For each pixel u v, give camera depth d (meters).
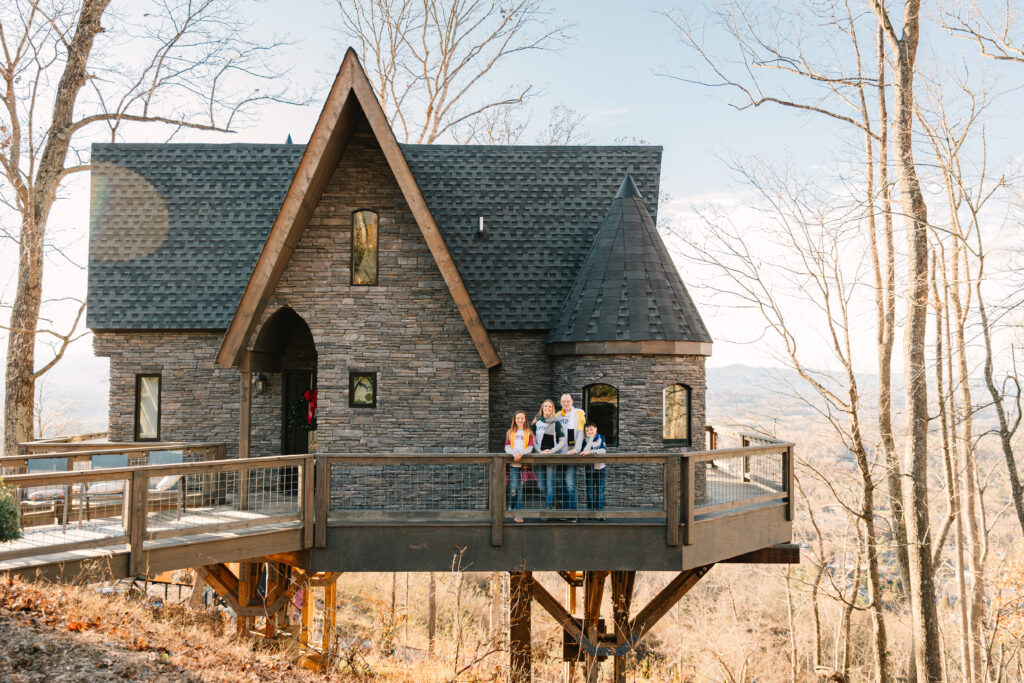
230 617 15.29
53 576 7.28
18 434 16.03
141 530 7.93
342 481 11.94
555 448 9.42
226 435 13.52
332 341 12.12
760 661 22.81
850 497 17.45
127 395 13.48
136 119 18.39
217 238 14.08
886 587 27.27
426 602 24.83
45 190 16.62
